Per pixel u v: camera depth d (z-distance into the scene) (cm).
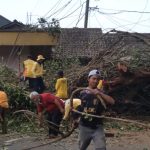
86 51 2466
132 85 1625
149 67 1641
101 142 795
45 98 1215
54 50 2550
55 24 2616
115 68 1647
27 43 2580
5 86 1591
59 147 1143
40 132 1355
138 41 1792
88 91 809
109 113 1612
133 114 1658
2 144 1188
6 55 2712
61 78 1553
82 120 806
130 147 1161
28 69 1800
